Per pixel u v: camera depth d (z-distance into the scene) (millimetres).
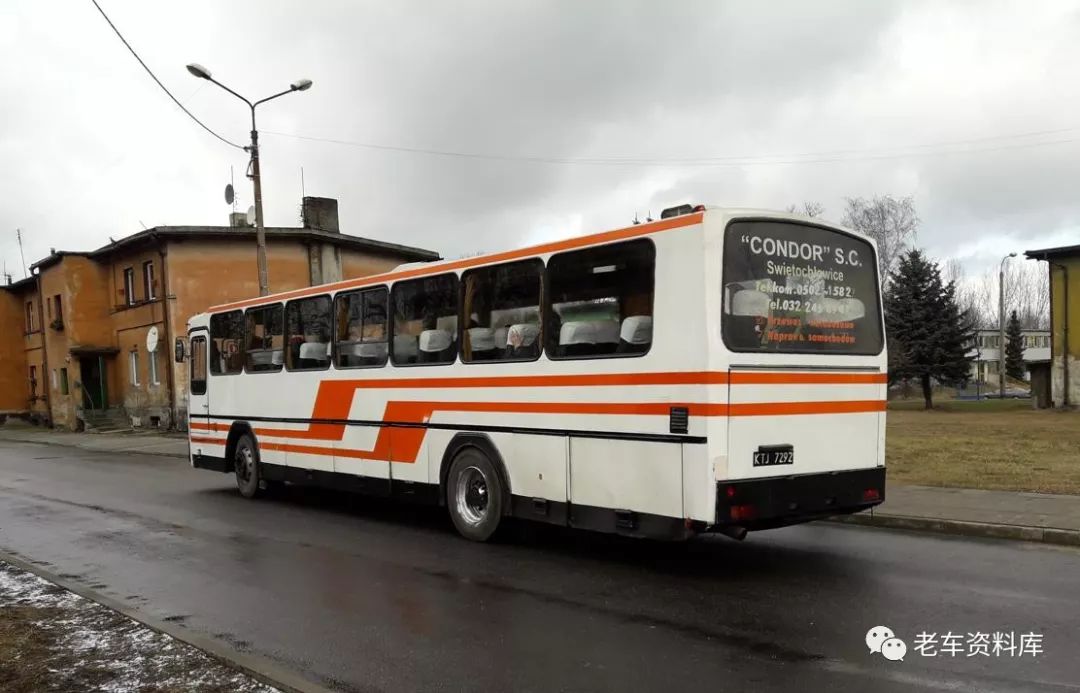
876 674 4453
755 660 4723
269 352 11656
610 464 6848
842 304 7066
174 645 5023
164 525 10047
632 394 6664
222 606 6191
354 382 9977
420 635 5363
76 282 32844
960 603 5801
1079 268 29109
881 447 7207
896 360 38500
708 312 6125
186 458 20438
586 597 6211
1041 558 7180
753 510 6191
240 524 10000
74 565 7816
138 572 7438
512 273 7922
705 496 6066
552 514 7426
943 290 38969
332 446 10359
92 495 13289
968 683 4297
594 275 7078
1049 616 5445
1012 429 20625
